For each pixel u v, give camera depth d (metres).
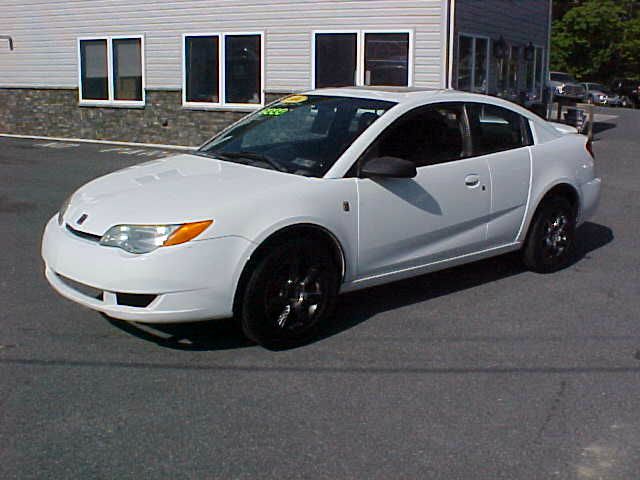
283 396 4.62
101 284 4.94
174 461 3.87
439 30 15.54
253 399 4.57
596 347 5.49
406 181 5.93
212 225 4.96
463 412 4.45
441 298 6.57
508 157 6.75
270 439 4.10
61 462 3.84
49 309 6.09
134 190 5.43
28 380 4.78
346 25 16.20
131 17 18.45
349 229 5.59
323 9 16.33
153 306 4.90
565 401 4.61
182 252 4.87
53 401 4.50
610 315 6.20
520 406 4.54
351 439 4.11
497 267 7.56
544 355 5.32
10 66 20.48
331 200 5.48
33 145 18.25
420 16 15.62
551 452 4.01
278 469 3.80
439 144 6.29
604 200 11.37
